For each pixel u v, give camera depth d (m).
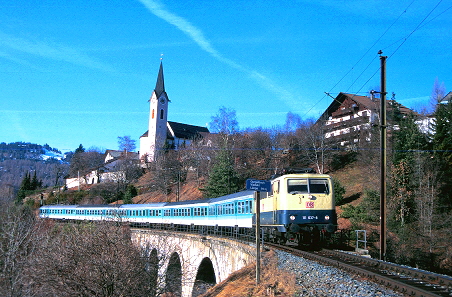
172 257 24.77
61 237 18.66
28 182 104.94
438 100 52.97
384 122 19.67
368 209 32.94
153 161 90.12
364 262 15.31
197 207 38.81
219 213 33.69
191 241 33.19
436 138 37.97
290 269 14.84
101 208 53.50
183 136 107.44
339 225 33.94
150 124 105.56
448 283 10.97
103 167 104.44
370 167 39.69
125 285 15.77
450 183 34.66
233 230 30.61
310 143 55.78
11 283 17.09
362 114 53.41
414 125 37.66
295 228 19.03
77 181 109.00
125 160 91.56
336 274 13.15
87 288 15.22
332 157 54.66
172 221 44.00
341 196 40.31
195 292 29.58
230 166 54.28
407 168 33.38
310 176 20.06
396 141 37.72
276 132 64.19
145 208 49.53
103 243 16.44
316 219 19.58
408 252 26.28
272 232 22.25
